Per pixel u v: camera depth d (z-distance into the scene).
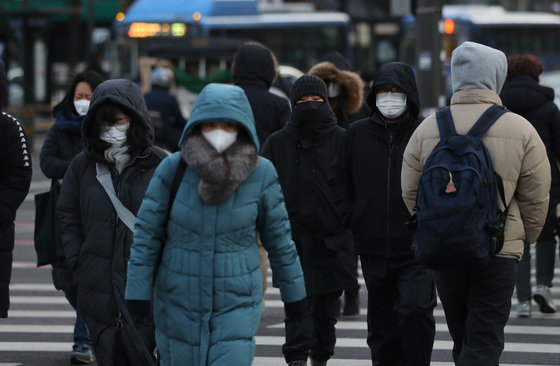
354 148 15.46
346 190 15.64
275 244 11.80
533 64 21.47
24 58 96.38
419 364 14.84
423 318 14.74
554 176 21.45
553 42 87.12
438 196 12.14
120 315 13.62
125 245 13.88
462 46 13.09
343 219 15.58
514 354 18.78
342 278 16.66
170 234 11.63
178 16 71.56
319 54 78.25
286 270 11.84
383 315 15.62
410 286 14.83
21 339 20.25
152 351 13.69
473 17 86.50
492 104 12.95
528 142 12.62
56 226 16.66
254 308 11.64
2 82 15.20
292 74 63.72
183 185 11.57
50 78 101.62
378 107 15.23
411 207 13.39
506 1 108.38
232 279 11.45
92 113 14.03
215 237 11.44
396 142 15.21
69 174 14.38
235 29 77.19
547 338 20.08
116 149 14.01
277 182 11.80
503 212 12.60
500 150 12.59
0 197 15.16
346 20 78.38
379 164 15.22
